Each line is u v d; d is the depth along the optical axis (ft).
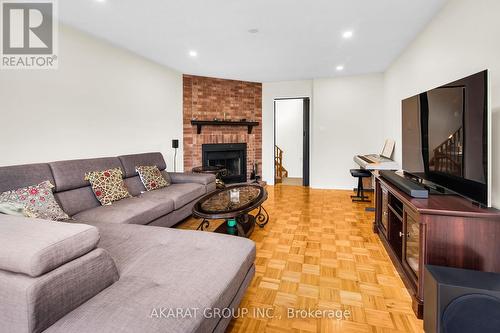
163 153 14.49
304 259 7.52
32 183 7.13
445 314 3.88
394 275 6.63
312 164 17.92
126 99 11.85
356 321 5.04
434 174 6.59
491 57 5.68
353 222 10.77
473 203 5.27
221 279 4.09
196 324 3.19
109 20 8.82
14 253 2.95
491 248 4.79
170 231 5.91
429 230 4.94
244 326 4.93
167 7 7.98
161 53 12.22
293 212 12.25
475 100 4.99
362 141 16.79
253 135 18.63
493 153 5.64
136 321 3.01
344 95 16.85
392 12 8.36
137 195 10.27
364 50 11.88
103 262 3.67
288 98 18.31
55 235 3.30
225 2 7.70
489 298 3.68
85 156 9.93
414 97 7.80
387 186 7.47
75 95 9.48
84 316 3.07
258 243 8.64
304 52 12.10
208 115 16.92
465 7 6.73
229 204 8.20
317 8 8.08
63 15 8.45
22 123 7.91
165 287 3.76
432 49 8.80
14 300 2.80
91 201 8.61
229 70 15.28
